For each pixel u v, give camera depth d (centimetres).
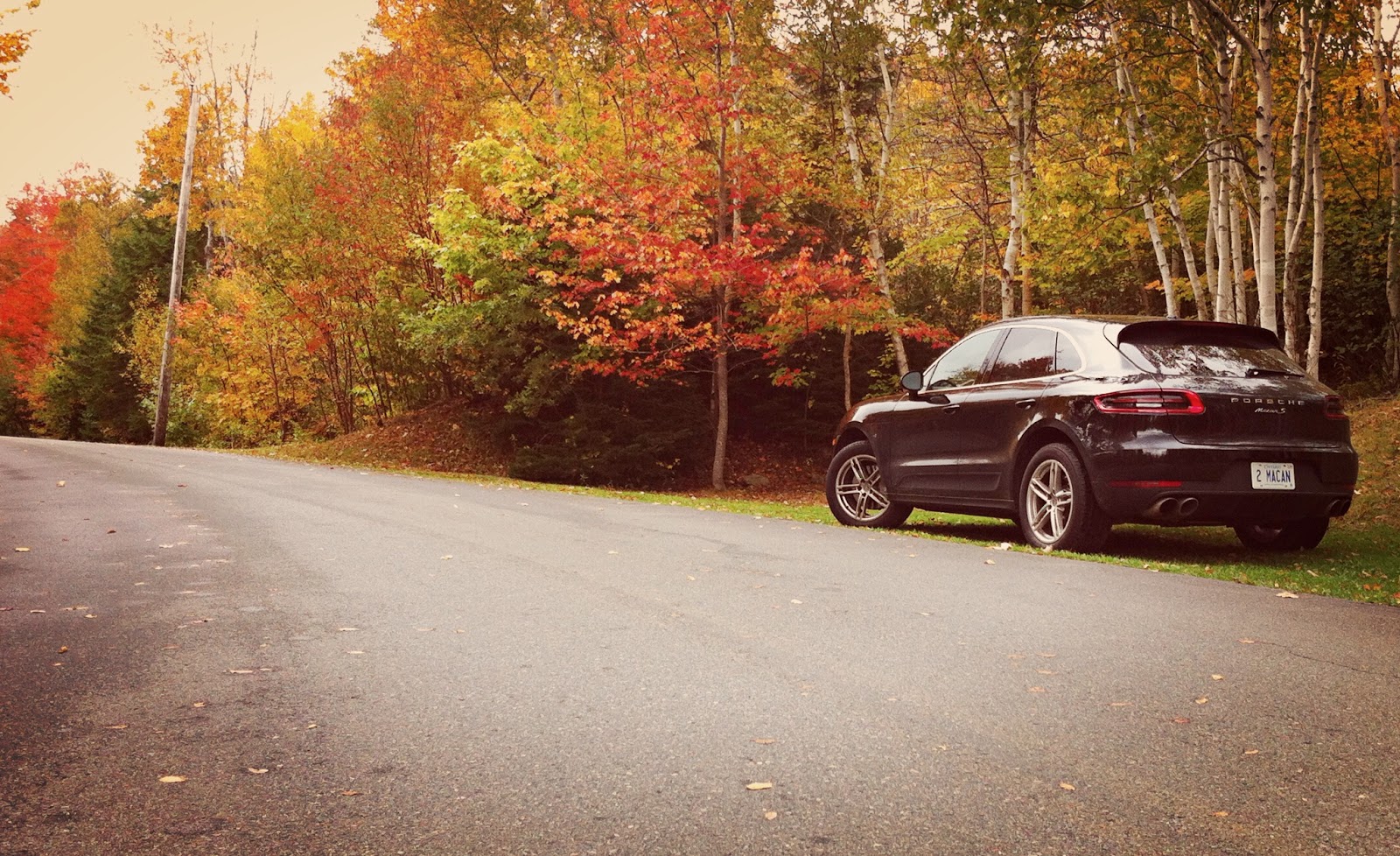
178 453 2044
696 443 2117
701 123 1744
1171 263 2356
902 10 1955
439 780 272
